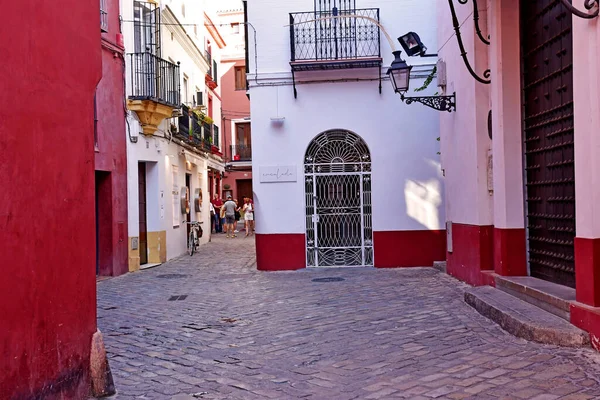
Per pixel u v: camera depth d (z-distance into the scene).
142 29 14.96
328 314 8.17
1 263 3.60
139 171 15.84
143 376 5.53
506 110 8.23
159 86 15.29
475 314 7.51
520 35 8.23
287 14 13.68
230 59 38.50
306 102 13.73
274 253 13.70
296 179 13.70
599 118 5.41
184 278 12.96
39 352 3.99
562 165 6.96
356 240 13.79
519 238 8.22
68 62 4.50
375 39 13.51
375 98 13.62
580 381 4.62
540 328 5.78
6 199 3.67
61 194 4.34
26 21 3.97
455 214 10.88
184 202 18.88
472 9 9.33
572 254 6.85
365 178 13.77
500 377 4.87
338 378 5.21
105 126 13.41
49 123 4.21
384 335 6.72
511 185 8.22
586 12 5.57
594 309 5.54
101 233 13.52
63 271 4.35
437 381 4.90
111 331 7.54
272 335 7.08
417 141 13.54
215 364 5.89
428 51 13.45
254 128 13.80
